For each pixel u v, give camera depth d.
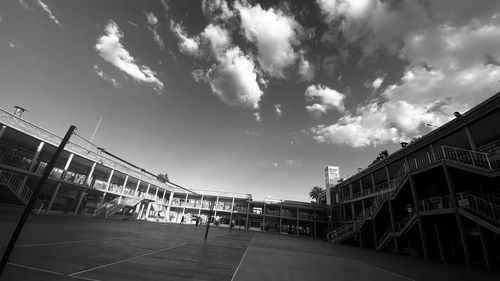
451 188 17.03
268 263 10.52
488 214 15.55
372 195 30.61
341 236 32.16
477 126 17.06
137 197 42.81
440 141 20.16
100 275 5.79
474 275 11.66
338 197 44.06
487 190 17.83
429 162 19.92
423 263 15.75
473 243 18.95
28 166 26.27
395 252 22.42
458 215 16.38
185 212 56.44
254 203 54.62
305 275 8.75
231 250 13.50
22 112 24.88
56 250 7.96
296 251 17.31
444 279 10.13
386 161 27.38
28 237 9.72
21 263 5.93
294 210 54.22
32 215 21.98
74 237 11.49
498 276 11.74
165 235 18.17
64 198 31.83
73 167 34.72
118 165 37.31
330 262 12.95
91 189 33.31
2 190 22.91
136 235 15.89
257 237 29.78
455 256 19.70
